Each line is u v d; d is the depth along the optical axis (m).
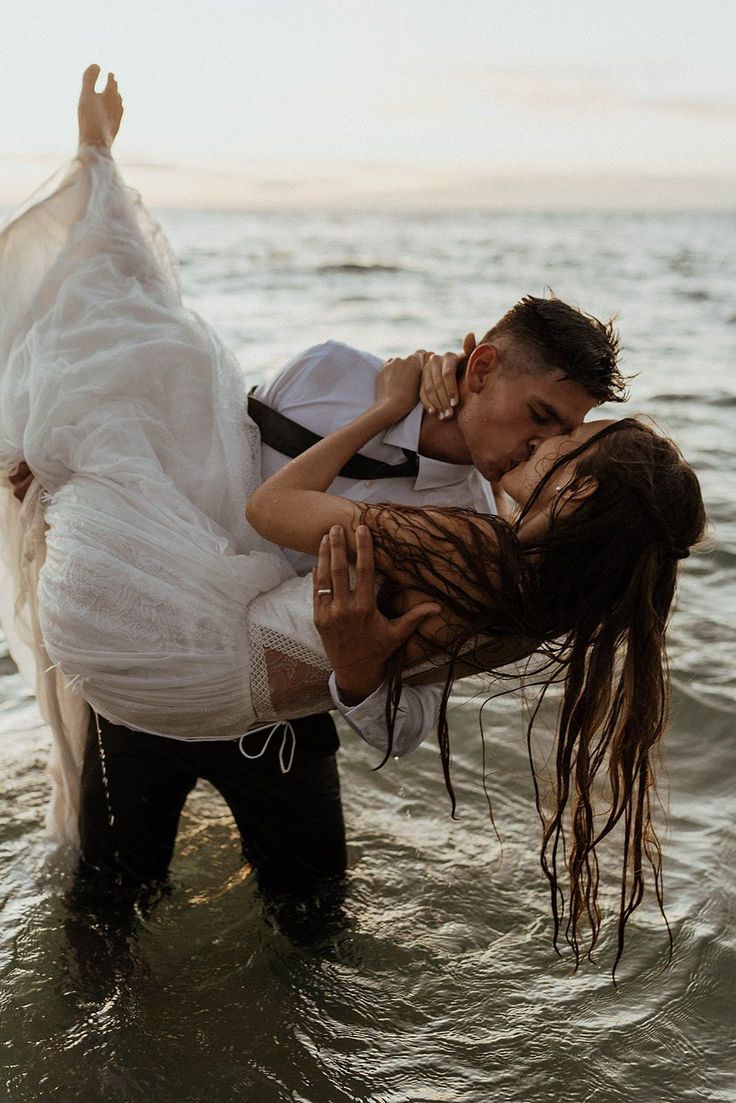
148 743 2.50
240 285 18.34
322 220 64.38
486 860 2.94
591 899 2.74
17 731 3.50
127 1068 2.19
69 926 2.59
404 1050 2.27
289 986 2.45
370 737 2.23
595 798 3.17
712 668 3.91
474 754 3.47
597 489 2.01
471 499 2.46
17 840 2.92
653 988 2.45
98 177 2.48
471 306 15.47
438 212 94.69
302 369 2.45
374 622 2.03
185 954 2.54
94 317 2.35
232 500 2.34
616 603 2.06
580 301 17.08
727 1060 2.25
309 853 2.69
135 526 2.20
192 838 3.02
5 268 2.42
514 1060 2.24
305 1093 2.14
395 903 2.76
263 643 2.20
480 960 2.55
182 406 2.34
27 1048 2.23
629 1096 2.15
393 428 2.32
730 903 2.71
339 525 2.07
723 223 66.94
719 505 5.63
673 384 9.11
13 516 2.51
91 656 2.20
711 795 3.20
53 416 2.26
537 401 2.20
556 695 3.77
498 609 2.04
